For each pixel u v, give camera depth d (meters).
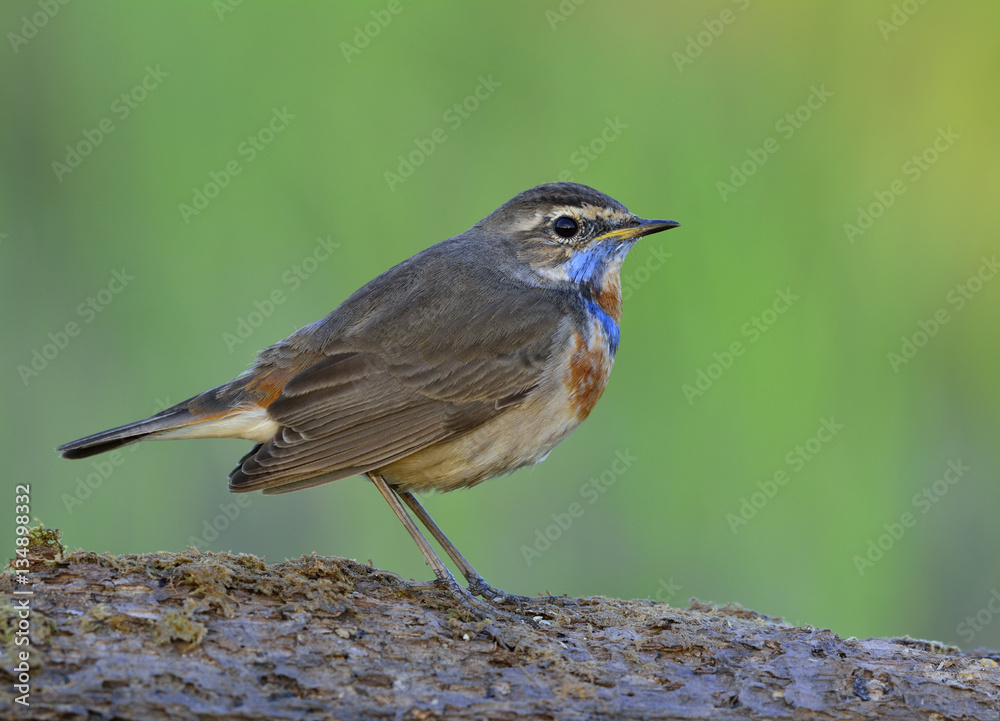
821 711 7.10
